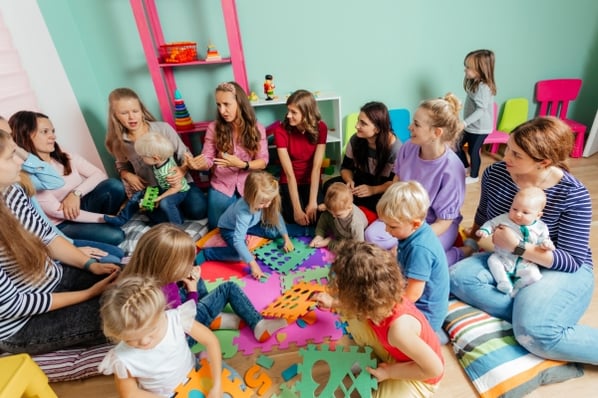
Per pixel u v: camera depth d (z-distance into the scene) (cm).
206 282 155
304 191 199
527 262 115
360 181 195
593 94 258
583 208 107
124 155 192
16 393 72
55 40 192
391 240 155
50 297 108
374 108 166
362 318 88
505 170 125
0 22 165
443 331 120
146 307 76
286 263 162
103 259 138
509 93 254
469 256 144
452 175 133
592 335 103
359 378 95
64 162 172
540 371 102
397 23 222
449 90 248
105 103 225
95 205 185
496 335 112
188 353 98
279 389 108
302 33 218
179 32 208
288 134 182
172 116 210
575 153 241
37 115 153
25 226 119
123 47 210
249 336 127
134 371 84
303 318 131
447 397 103
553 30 234
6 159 92
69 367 111
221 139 181
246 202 146
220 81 224
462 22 226
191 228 185
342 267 84
